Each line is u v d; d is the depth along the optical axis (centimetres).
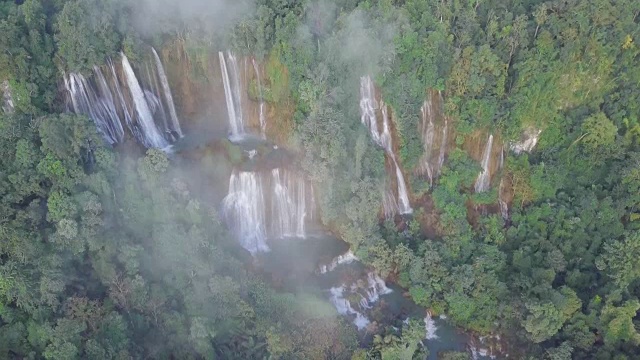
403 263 6738
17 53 6291
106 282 5919
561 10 6938
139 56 6938
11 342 5550
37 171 6031
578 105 7169
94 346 5447
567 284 6606
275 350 5894
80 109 6831
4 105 6406
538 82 6869
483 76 6931
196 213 6241
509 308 6369
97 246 5912
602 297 6353
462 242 6875
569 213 6931
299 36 6881
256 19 6994
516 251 6762
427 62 6975
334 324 6262
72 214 5888
